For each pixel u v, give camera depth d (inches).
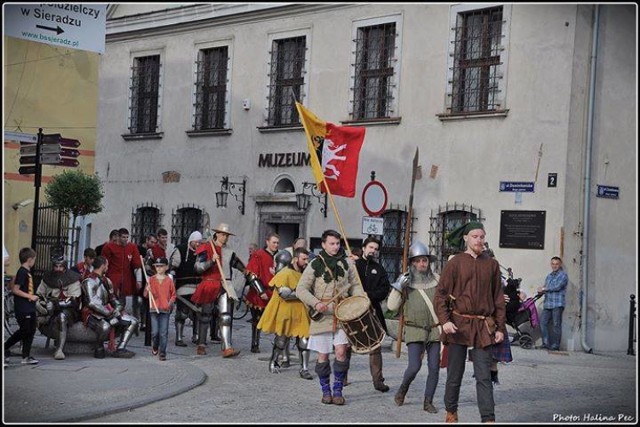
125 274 668.1
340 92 832.3
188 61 962.1
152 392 399.5
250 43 908.0
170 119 976.3
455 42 759.1
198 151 948.0
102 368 466.3
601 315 711.7
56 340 510.6
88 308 517.0
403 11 791.7
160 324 524.1
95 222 1043.3
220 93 940.0
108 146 1033.5
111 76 1035.3
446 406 355.9
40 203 1013.8
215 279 551.2
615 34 715.4
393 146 791.1
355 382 463.5
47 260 986.7
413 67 783.7
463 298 345.1
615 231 718.5
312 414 370.9
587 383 489.4
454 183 751.7
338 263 409.1
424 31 779.4
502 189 725.3
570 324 697.6
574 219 701.3
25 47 1008.9
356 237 807.1
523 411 391.2
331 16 844.0
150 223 995.9
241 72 913.5
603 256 713.0
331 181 651.5
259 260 573.3
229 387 435.5
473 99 754.2
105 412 354.0
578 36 703.1
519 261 713.6
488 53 743.7
